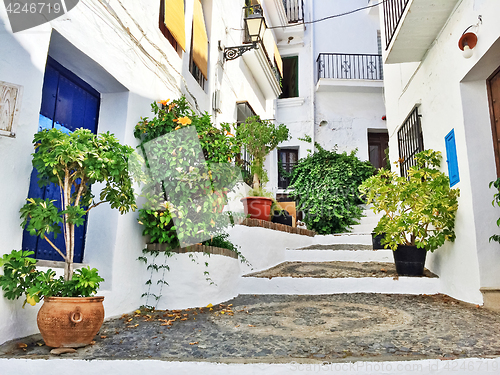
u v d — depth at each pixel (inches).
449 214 168.4
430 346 101.7
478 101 161.5
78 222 100.6
